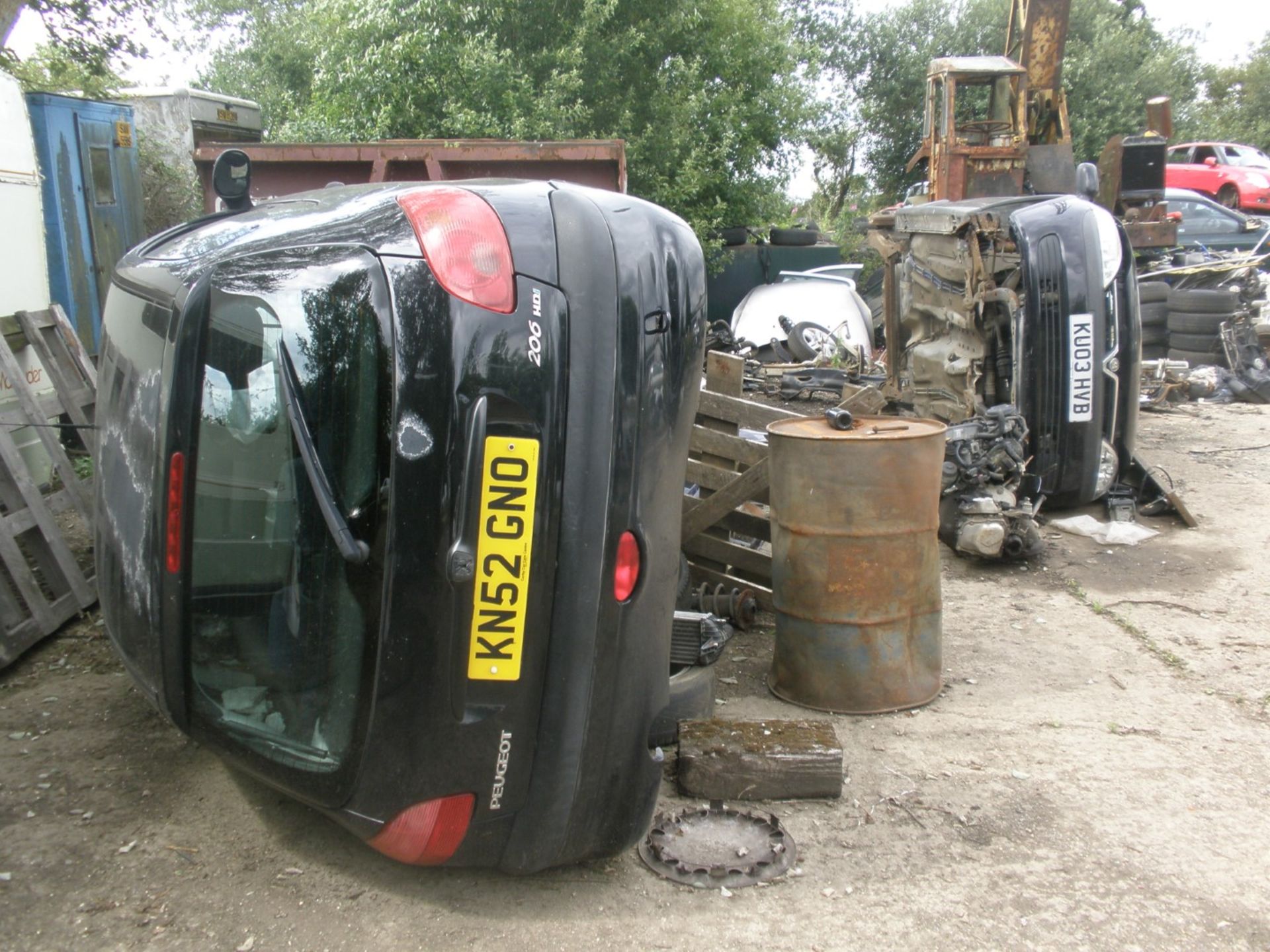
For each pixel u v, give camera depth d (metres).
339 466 2.60
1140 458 7.84
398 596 2.55
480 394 2.54
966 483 6.23
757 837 3.35
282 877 3.11
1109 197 13.47
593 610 2.70
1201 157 25.45
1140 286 12.83
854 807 3.54
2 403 6.04
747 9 14.35
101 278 9.19
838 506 4.10
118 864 3.18
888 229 9.35
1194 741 4.01
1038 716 4.23
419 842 2.73
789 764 3.55
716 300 15.30
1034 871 3.16
